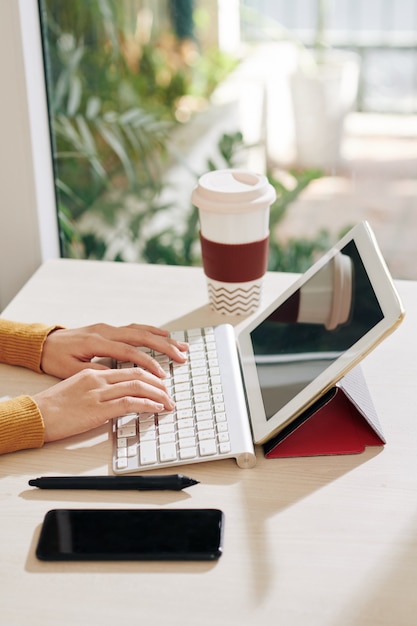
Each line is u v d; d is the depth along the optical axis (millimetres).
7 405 866
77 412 870
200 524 746
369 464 828
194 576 697
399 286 1185
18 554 725
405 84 2932
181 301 1164
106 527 747
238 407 889
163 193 2631
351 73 2879
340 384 843
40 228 1421
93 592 684
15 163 1370
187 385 941
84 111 2543
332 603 667
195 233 2291
